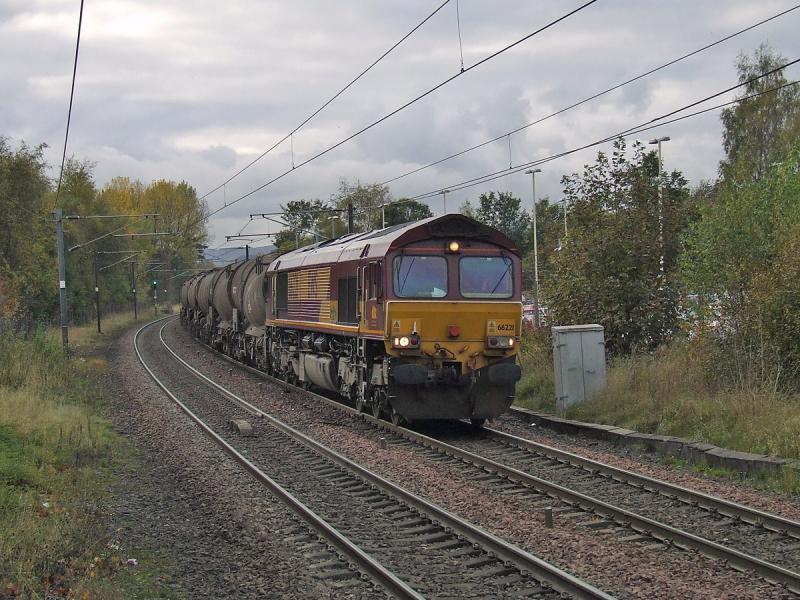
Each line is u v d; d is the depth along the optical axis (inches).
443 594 289.3
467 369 633.6
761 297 585.9
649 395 625.9
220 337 1526.8
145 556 345.7
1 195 1524.4
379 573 305.1
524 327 989.8
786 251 595.5
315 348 856.9
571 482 460.4
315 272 844.0
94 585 296.4
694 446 499.8
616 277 781.3
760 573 299.3
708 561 315.6
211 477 493.7
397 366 616.1
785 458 456.8
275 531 377.1
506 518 386.0
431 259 633.0
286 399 863.1
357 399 730.2
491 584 300.2
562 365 674.2
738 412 534.9
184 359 1418.6
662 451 527.2
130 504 434.6
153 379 1074.7
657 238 783.7
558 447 565.6
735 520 367.2
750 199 657.6
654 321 767.1
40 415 621.3
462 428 668.1
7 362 847.7
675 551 331.6
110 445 592.1
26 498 402.0
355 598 289.3
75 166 2807.6
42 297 1872.5
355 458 543.2
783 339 589.6
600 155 807.7
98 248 2659.9
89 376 1051.9
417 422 700.7
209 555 347.3
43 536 335.0
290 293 960.9
